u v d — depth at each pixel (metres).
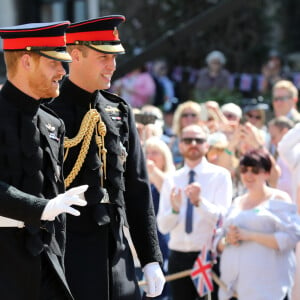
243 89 46.56
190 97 45.09
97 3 52.03
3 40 15.07
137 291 16.72
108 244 16.23
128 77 43.84
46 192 15.05
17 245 14.65
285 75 49.16
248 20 52.16
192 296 24.53
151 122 25.39
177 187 24.52
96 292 15.92
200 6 51.59
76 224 15.97
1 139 14.66
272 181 24.97
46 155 15.09
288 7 54.97
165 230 24.55
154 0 51.88
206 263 23.80
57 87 15.07
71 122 16.33
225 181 24.34
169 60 48.75
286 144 23.47
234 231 23.05
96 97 16.56
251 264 22.81
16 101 14.91
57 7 52.28
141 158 17.02
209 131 27.83
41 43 14.80
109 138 16.44
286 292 22.91
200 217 24.00
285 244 22.78
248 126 26.00
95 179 16.09
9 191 14.21
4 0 51.53
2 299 14.48
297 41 54.69
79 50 16.28
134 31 51.88
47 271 15.03
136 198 16.78
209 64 46.25
